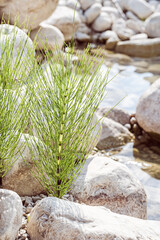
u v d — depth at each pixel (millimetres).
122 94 5195
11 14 3807
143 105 4023
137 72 6363
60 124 1978
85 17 8617
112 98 4930
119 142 3955
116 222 1898
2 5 3723
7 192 1855
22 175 2271
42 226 1833
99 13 8750
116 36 8164
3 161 2141
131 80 5887
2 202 1805
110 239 1755
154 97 3943
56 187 2143
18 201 1858
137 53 7566
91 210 1956
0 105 1976
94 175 2506
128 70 6441
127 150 3850
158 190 3119
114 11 9023
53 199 1923
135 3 9289
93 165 2666
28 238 1902
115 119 4301
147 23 8484
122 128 4109
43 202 1911
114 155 3723
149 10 9234
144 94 4105
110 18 8766
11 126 2047
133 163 3566
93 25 8641
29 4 3840
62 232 1766
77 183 2469
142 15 9188
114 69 6379
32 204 2277
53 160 2094
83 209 1925
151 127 3924
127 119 4375
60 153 2039
